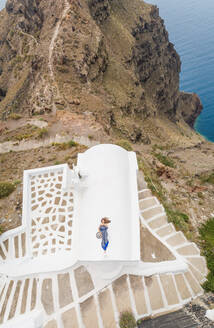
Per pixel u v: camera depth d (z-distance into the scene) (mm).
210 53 126375
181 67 119312
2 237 11586
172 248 12375
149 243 12164
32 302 9891
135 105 59656
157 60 87812
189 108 95312
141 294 10125
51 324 9281
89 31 55781
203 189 21547
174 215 14867
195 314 9531
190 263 11875
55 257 10859
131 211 11055
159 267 11086
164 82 87312
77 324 9289
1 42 93250
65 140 30438
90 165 12117
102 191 10828
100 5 70438
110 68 60906
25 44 80875
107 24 73438
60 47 50844
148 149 42188
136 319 9609
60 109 40375
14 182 16172
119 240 9523
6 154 26750
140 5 94688
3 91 84688
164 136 62156
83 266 10547
